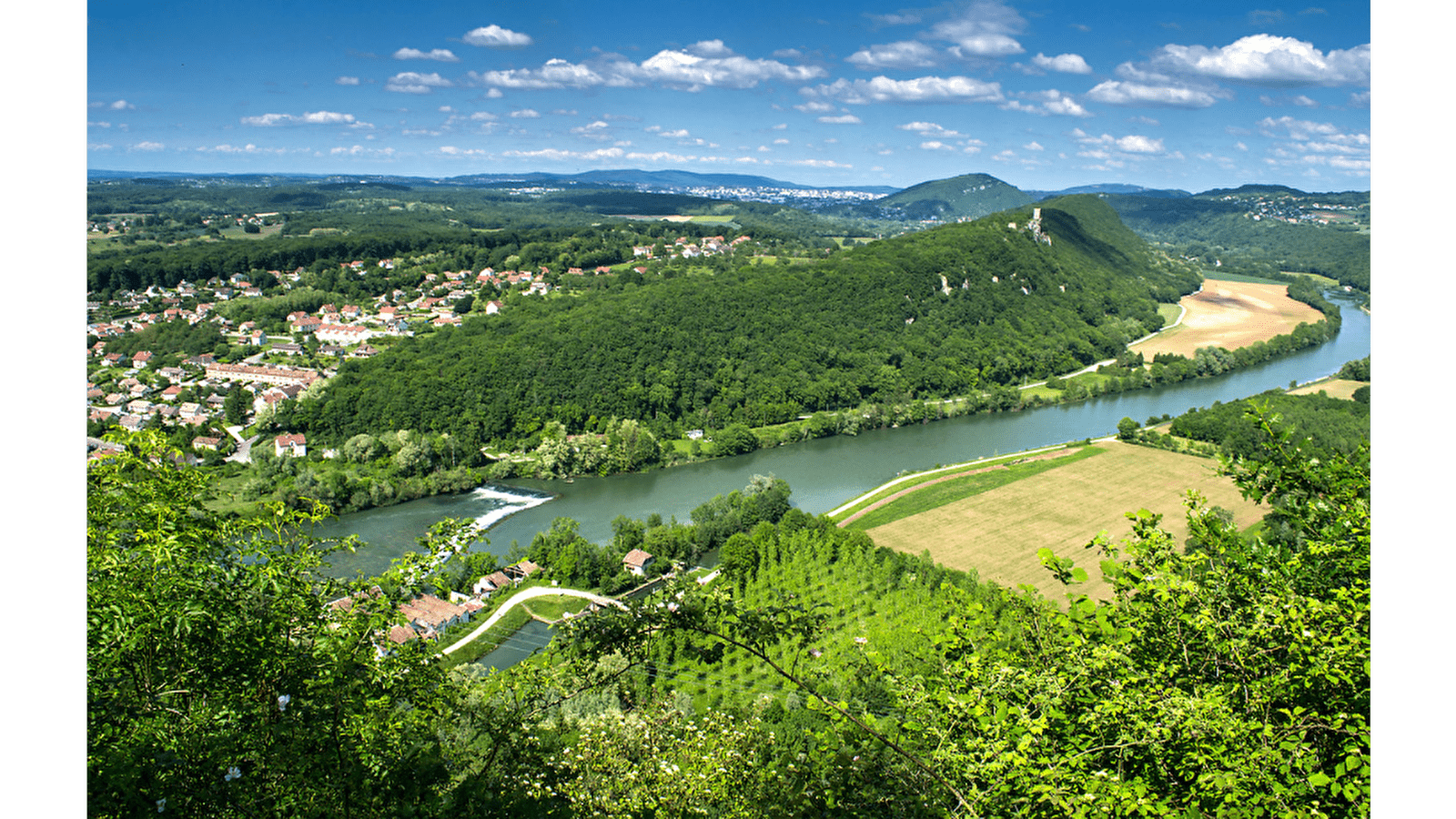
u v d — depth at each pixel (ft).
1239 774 26.30
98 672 28.43
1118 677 31.37
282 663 31.24
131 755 25.80
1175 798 28.22
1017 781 28.84
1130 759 30.04
